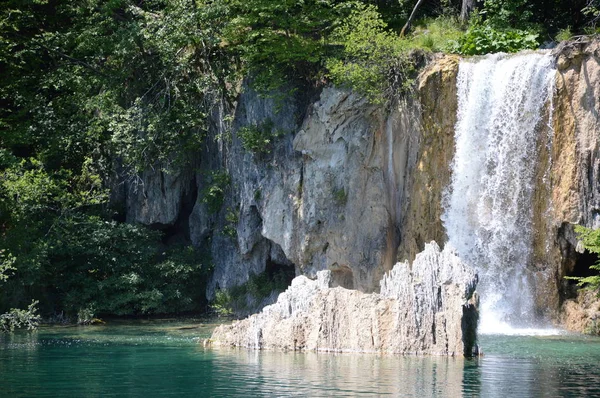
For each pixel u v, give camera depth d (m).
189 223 39.94
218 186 38.38
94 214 39.94
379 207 33.00
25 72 42.31
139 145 38.38
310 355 21.47
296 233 34.56
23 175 37.41
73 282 37.28
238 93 37.84
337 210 33.56
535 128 30.28
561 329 28.89
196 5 38.38
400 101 32.69
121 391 16.69
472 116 31.52
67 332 30.83
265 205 35.62
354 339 21.80
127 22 39.62
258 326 23.36
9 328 32.22
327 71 34.53
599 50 28.97
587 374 18.44
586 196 28.95
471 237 31.17
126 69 39.44
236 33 37.16
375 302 21.94
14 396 16.25
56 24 42.69
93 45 39.22
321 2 35.66
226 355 21.97
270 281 37.16
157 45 37.84
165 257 39.78
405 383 16.98
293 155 35.06
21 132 39.88
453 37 34.44
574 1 36.44
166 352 23.38
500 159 30.94
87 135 40.34
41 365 20.88
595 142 28.80
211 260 39.19
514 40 33.34
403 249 32.69
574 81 29.44
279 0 34.84
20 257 34.94
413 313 21.33
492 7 35.69
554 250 29.62
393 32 33.97
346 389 16.36
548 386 16.77
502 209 30.78
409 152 32.72
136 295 37.22
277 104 35.22
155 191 39.91
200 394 16.14
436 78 32.03
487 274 30.78
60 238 37.19
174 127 38.50
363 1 37.75
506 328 29.25
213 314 38.38
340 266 33.66
